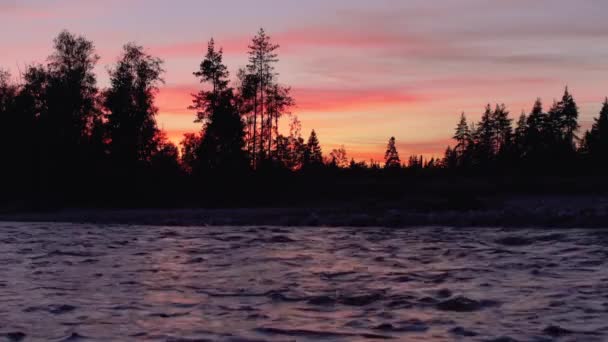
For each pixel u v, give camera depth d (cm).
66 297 1448
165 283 1647
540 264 1988
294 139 7412
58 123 6231
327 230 3412
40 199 5712
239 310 1307
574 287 1555
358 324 1184
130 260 2139
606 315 1240
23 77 6588
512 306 1334
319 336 1099
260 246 2602
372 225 3678
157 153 6450
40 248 2536
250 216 4188
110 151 6244
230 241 2819
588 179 6456
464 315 1256
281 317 1244
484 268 1917
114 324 1183
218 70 6284
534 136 8719
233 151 6056
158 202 5694
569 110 9050
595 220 3388
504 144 9062
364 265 2003
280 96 6575
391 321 1209
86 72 6694
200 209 5128
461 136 10019
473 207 4406
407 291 1520
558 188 5897
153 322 1200
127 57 6519
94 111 6581
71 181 5959
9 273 1834
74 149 6125
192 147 7025
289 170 6444
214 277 1748
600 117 8581
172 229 3547
